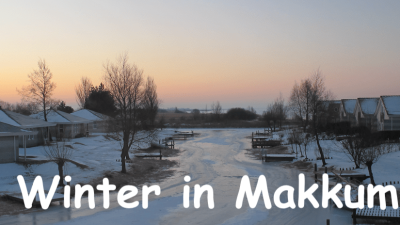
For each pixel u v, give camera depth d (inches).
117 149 1736.0
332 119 2269.9
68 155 1315.2
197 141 2513.5
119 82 1246.9
